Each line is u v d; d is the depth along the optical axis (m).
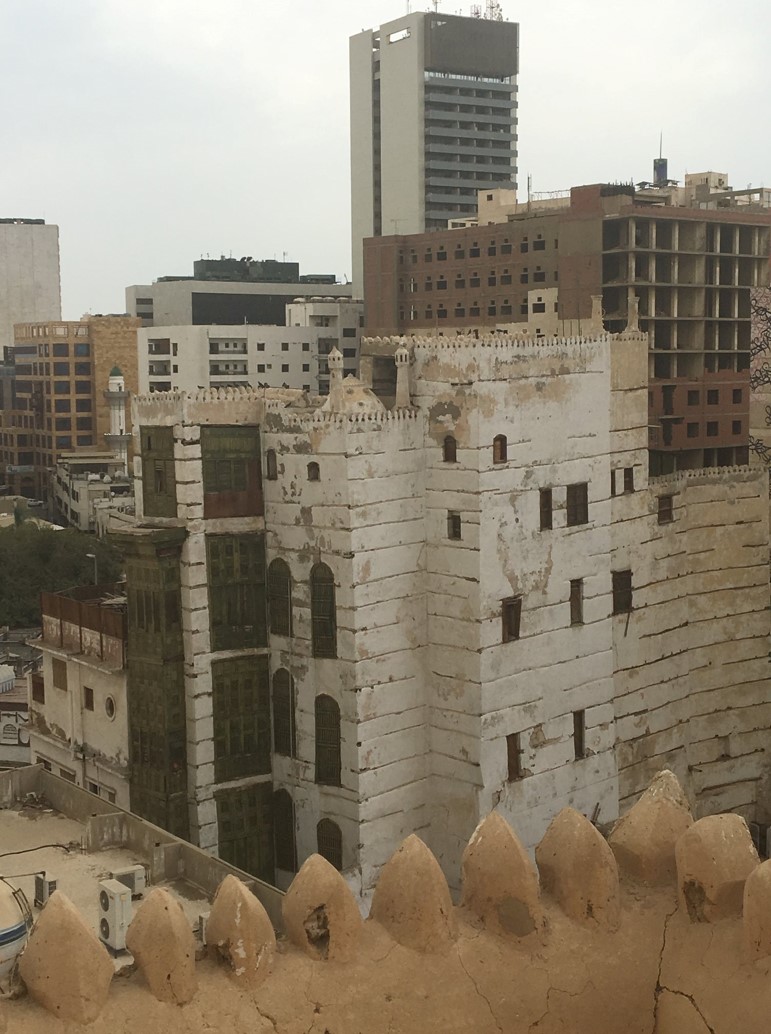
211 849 53.78
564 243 121.31
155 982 15.91
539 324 132.00
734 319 118.62
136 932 16.06
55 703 60.69
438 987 17.19
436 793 53.59
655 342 116.50
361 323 188.00
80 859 43.81
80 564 130.75
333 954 16.98
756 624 66.25
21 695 80.62
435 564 52.53
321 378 185.62
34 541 132.88
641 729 61.03
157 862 42.28
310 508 51.69
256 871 54.78
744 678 66.19
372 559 50.97
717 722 65.62
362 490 50.34
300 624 52.75
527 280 138.00
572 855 18.14
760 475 65.56
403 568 52.12
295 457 51.94
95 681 57.34
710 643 65.00
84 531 161.75
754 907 16.83
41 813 48.44
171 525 52.91
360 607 50.69
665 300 117.88
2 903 17.75
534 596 53.69
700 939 17.70
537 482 53.38
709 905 17.72
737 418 120.38
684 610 63.59
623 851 18.98
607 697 57.81
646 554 60.56
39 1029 15.18
